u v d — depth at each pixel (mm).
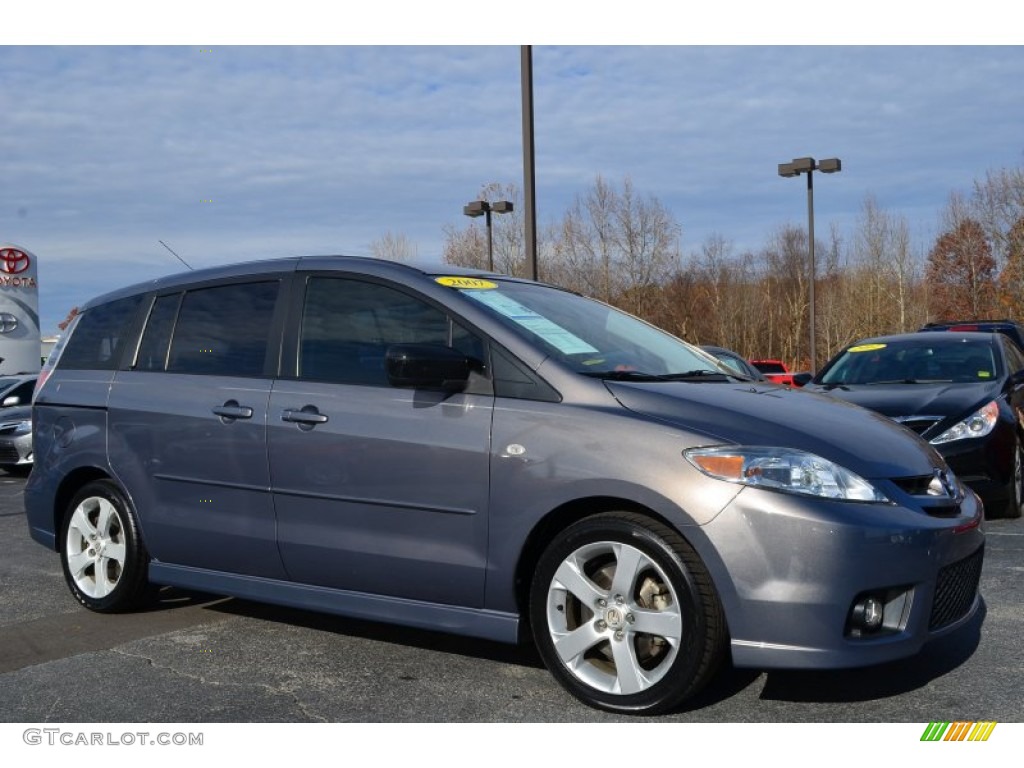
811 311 28031
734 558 3355
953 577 3619
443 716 3650
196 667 4250
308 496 4277
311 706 3779
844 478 3416
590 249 38625
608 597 3605
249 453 4469
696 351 4910
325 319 4500
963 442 7035
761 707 3670
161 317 5125
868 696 3760
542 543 3854
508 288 4547
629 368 4078
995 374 7988
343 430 4184
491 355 3977
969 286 50906
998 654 4191
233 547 4547
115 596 5031
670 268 40000
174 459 4758
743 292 49594
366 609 4180
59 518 5383
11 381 14922
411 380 3857
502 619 3846
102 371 5234
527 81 12414
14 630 4922
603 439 3611
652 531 3496
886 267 47969
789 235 58844
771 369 27812
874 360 8656
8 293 26953
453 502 3896
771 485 3371
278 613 5141
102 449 5066
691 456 3469
